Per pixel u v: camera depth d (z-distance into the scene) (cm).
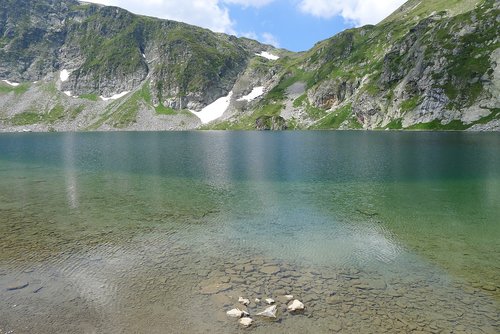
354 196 3747
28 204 3450
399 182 4456
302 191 4022
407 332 1377
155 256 2158
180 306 1566
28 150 9881
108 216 3030
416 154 7175
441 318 1477
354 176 4900
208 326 1412
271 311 1492
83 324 1438
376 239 2462
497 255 2169
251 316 1481
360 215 3045
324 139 12962
